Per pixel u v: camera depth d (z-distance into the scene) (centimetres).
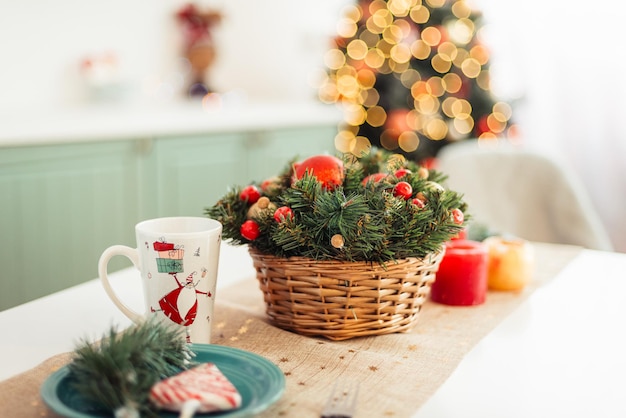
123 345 55
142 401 52
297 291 77
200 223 76
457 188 182
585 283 103
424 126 267
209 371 58
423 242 75
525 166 178
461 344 76
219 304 89
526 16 290
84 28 260
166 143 221
